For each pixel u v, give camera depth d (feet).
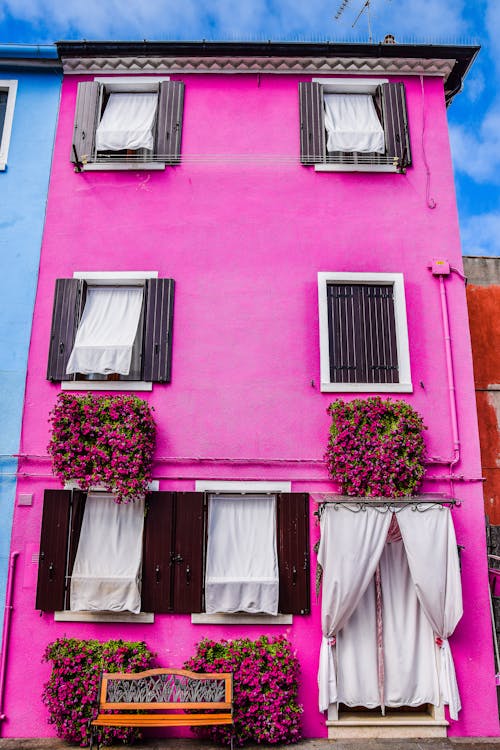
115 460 23.79
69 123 29.96
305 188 28.96
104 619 24.38
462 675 24.35
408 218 28.73
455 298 27.99
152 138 29.43
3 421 26.35
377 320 27.78
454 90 31.63
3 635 24.35
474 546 25.54
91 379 27.20
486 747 22.65
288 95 30.30
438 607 23.16
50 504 25.14
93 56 29.91
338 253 28.19
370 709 24.31
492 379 31.65
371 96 31.01
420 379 26.96
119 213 28.60
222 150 29.40
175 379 26.71
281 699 22.48
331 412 25.82
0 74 30.53
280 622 24.41
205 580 24.61
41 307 27.63
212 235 28.32
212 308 27.50
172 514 25.22
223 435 26.17
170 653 24.16
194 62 30.07
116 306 27.73
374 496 24.12
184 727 23.40
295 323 27.40
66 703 22.30
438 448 26.32
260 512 25.66
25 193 28.91
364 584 23.00
